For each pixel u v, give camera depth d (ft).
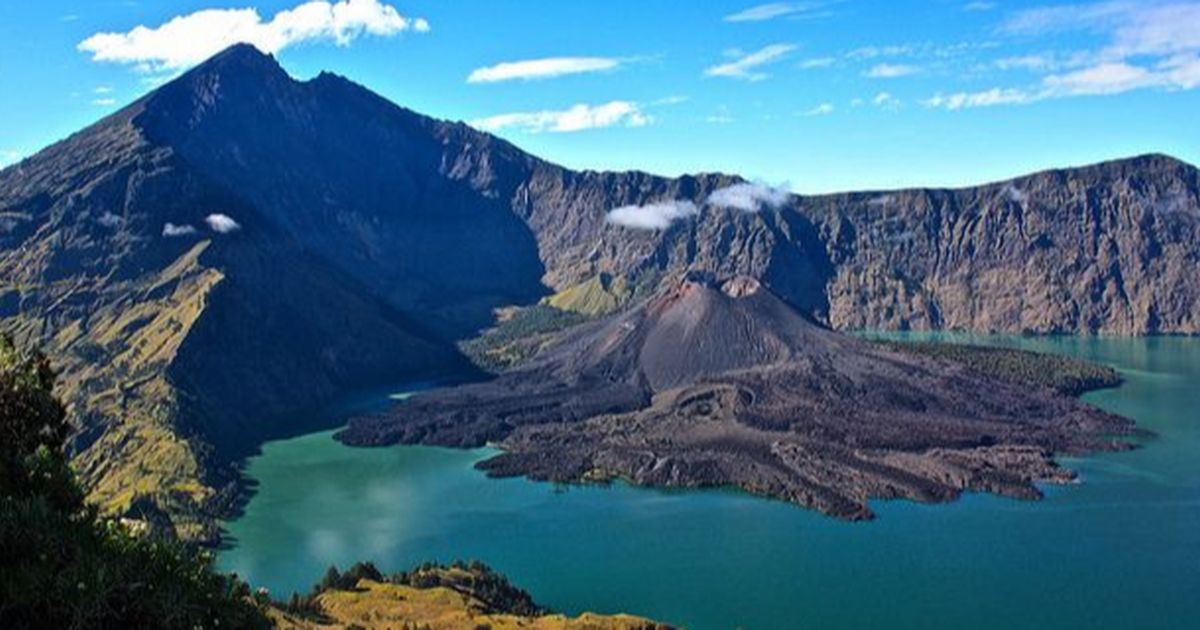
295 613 537.65
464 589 614.34
